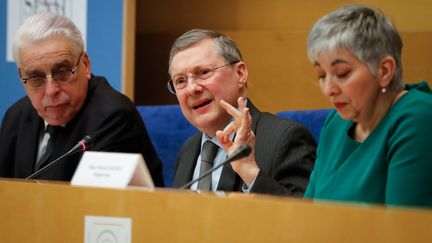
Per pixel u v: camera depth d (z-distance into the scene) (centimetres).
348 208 304
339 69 379
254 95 871
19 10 811
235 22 895
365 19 375
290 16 866
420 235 288
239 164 462
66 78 572
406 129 375
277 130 521
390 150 381
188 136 706
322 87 390
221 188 508
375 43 374
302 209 314
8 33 813
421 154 367
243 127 459
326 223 308
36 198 380
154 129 720
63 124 588
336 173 409
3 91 815
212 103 531
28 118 614
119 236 356
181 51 540
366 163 396
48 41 564
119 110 599
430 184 364
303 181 500
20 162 599
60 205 373
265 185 454
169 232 344
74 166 575
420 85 407
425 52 789
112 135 590
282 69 859
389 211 295
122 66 798
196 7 912
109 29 800
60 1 804
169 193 346
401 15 808
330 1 846
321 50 379
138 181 380
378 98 390
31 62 563
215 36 544
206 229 336
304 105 850
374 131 396
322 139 448
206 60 532
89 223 365
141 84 935
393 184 369
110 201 360
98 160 385
